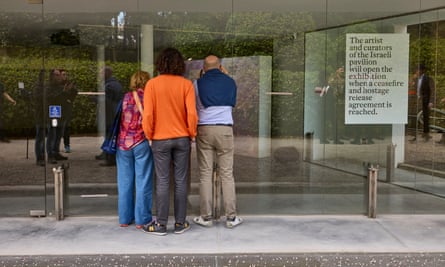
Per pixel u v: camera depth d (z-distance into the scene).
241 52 5.88
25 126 5.61
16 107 5.61
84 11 5.63
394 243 4.61
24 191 5.56
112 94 5.69
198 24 5.80
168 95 4.61
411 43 5.87
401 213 5.72
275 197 5.97
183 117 4.70
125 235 4.83
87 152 5.65
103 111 5.69
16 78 5.61
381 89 5.91
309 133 5.99
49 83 5.62
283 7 5.88
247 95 5.92
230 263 4.24
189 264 4.23
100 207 5.63
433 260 4.30
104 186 5.64
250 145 5.96
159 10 5.73
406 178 6.00
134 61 5.73
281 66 5.94
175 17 5.76
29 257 4.23
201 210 5.09
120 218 5.11
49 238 4.74
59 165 5.61
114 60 5.70
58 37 5.62
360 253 4.34
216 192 5.32
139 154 4.93
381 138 5.95
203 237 4.75
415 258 4.29
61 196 5.40
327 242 4.62
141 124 4.90
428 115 6.02
